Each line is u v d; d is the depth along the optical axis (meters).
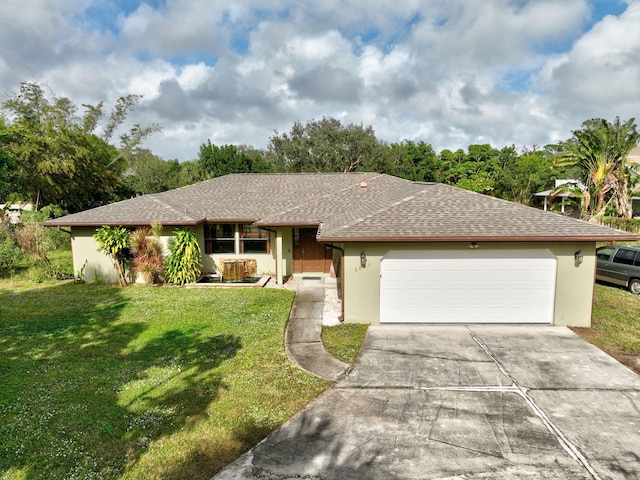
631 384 6.83
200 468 4.70
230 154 44.62
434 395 6.50
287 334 9.51
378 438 5.32
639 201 36.59
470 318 10.30
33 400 6.23
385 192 17.22
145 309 11.54
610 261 14.25
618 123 25.39
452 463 4.79
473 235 9.59
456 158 51.72
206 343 8.81
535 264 10.08
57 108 33.72
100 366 7.55
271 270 16.73
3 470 4.59
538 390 6.65
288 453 5.00
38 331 9.63
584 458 4.86
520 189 40.44
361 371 7.44
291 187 19.84
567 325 10.09
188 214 15.52
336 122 50.53
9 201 26.59
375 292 10.32
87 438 5.23
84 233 15.26
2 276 16.31
